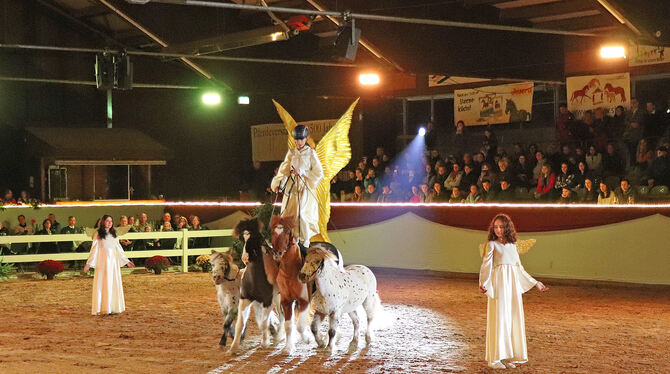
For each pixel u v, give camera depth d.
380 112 27.97
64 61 30.58
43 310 15.34
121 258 15.00
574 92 22.77
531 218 19.73
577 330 12.78
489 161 22.55
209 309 15.37
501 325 9.95
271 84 24.97
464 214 20.73
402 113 28.03
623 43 19.23
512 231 10.08
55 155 27.41
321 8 18.97
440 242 21.11
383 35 20.25
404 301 16.34
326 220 12.04
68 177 29.09
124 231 15.28
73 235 22.16
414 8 19.02
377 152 25.56
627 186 19.09
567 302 16.05
